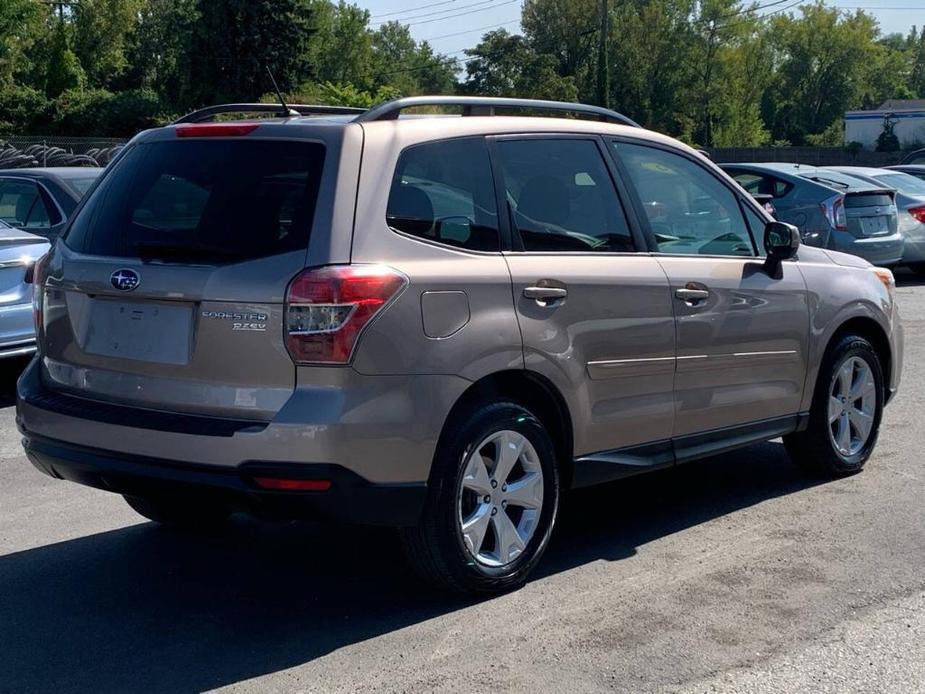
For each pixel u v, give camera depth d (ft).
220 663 13.73
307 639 14.40
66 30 194.18
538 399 16.06
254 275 13.70
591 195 17.08
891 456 23.35
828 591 15.92
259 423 13.47
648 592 15.89
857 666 13.53
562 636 14.38
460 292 14.53
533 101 16.93
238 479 13.47
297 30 166.91
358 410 13.50
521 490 15.62
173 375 14.16
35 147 96.43
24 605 15.66
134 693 12.95
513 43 245.86
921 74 433.07
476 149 15.75
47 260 16.12
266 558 17.57
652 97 253.85
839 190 49.47
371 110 14.90
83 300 15.19
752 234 19.80
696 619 14.93
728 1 246.88
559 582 16.31
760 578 16.43
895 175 57.00
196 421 13.80
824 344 20.49
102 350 14.89
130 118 176.14
